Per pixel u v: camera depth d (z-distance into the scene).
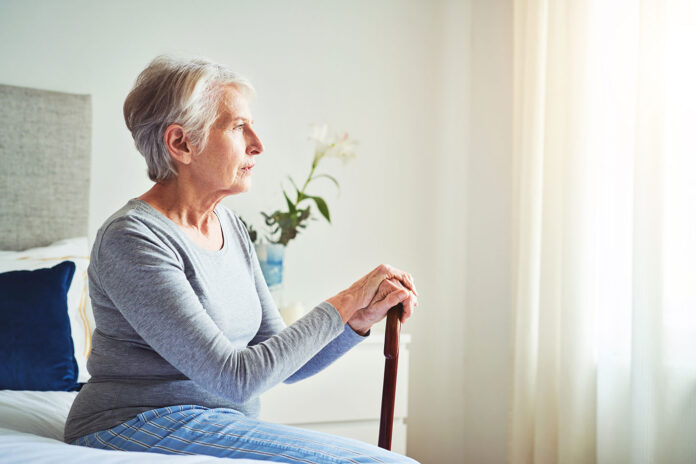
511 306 2.61
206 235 1.35
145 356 1.19
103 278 1.15
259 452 1.07
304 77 2.76
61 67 2.43
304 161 2.75
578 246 2.17
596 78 2.19
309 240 2.74
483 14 2.87
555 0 2.33
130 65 2.52
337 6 2.81
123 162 2.50
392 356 1.30
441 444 2.83
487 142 2.84
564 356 2.19
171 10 2.59
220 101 1.29
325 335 1.21
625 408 2.06
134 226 1.17
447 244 2.87
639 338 1.92
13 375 1.70
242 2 2.69
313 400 2.34
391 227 2.84
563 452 2.18
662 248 1.88
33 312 1.80
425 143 2.89
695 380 1.85
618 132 2.10
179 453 1.08
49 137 2.33
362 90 2.82
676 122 1.88
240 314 1.32
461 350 2.84
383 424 1.28
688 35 1.86
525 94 2.48
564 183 2.21
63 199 2.34
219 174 1.29
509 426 2.55
